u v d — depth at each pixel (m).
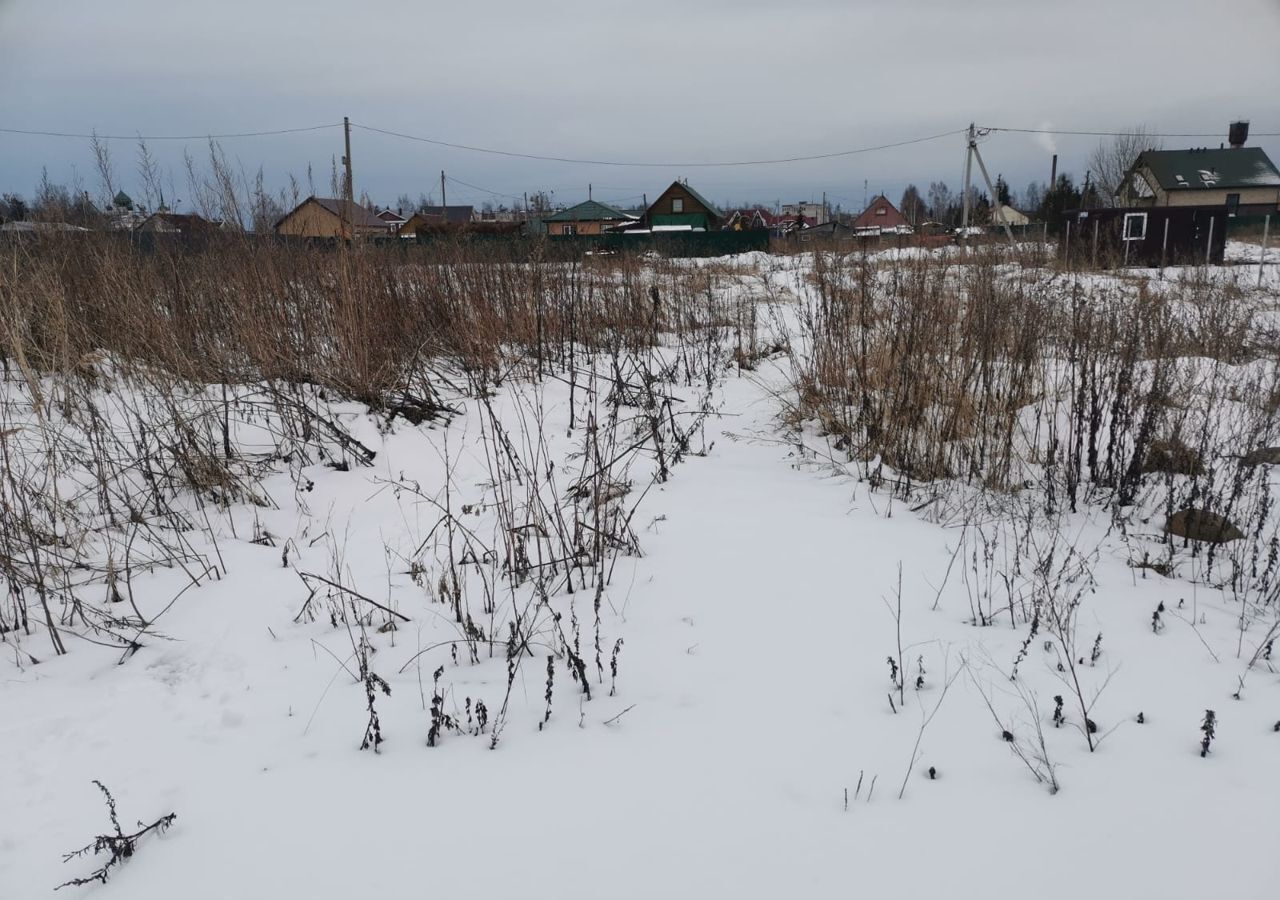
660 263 16.44
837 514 4.92
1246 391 6.31
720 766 2.62
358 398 6.34
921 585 3.96
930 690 3.06
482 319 8.23
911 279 6.98
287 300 6.91
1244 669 3.24
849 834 2.31
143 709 2.98
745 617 3.63
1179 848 2.25
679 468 5.81
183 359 5.84
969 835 2.30
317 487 5.27
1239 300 11.62
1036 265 10.31
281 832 2.35
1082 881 2.14
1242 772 2.57
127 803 2.48
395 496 5.17
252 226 7.08
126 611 3.73
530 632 3.40
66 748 2.74
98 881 2.17
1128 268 17.80
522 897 2.10
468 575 4.17
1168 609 3.82
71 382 5.45
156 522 4.64
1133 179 46.94
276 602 3.82
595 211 46.22
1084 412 5.86
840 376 6.74
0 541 3.91
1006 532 4.67
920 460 5.68
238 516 4.81
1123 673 3.20
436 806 2.45
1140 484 5.46
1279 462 5.80
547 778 2.57
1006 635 3.50
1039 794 2.48
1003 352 6.40
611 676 3.20
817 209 83.56
